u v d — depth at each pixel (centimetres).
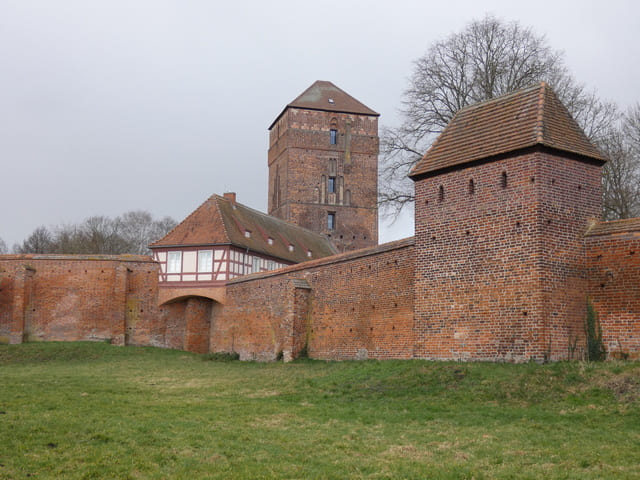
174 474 1128
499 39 3709
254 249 4634
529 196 1958
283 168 7288
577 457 1185
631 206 3503
